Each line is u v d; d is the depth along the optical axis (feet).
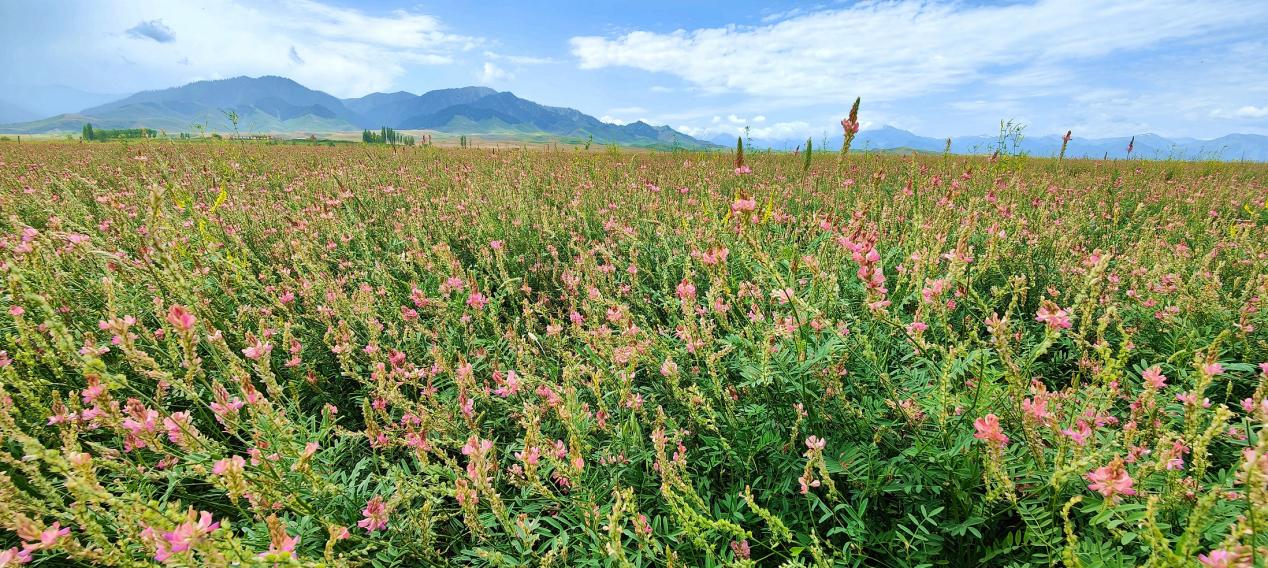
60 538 5.09
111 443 8.79
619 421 9.03
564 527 7.82
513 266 16.34
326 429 8.47
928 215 15.53
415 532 7.20
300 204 22.25
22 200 20.13
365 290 12.02
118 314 10.38
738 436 8.22
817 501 7.00
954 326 10.19
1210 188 25.14
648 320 12.69
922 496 7.24
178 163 30.68
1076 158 52.31
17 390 8.98
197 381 10.39
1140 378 9.40
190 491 8.54
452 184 27.04
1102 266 6.51
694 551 7.16
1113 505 5.33
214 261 12.53
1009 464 6.58
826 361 8.42
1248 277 12.69
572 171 31.12
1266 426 4.14
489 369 10.65
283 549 4.79
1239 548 4.22
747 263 10.23
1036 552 6.40
